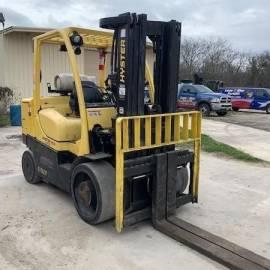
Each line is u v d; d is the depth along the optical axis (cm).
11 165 756
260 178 700
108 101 525
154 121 456
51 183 570
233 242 434
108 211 446
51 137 539
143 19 421
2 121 1321
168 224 454
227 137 1261
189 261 387
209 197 582
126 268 372
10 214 497
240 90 2453
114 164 470
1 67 1548
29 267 371
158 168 446
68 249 406
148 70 526
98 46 587
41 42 557
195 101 2083
